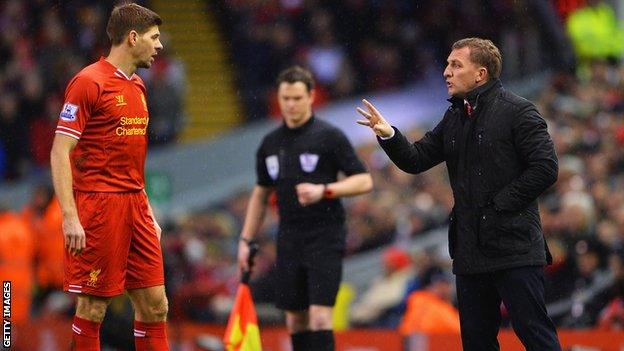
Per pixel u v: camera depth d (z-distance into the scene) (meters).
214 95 78.69
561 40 74.69
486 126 24.06
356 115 74.19
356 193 30.66
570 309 39.16
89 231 24.03
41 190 49.44
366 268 57.03
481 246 23.98
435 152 25.17
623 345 35.78
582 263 39.88
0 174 68.44
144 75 69.69
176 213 62.28
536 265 23.81
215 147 71.06
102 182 24.14
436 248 50.97
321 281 30.80
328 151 31.11
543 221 46.28
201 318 48.53
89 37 73.12
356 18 78.50
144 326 25.12
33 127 69.38
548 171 23.41
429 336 37.09
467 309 24.67
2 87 69.44
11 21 71.69
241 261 32.06
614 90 70.00
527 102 23.98
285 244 31.45
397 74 77.75
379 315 46.88
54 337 42.72
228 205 68.19
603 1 77.00
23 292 48.00
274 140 31.73
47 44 71.38
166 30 80.56
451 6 78.25
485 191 23.97
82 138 24.03
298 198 31.22
